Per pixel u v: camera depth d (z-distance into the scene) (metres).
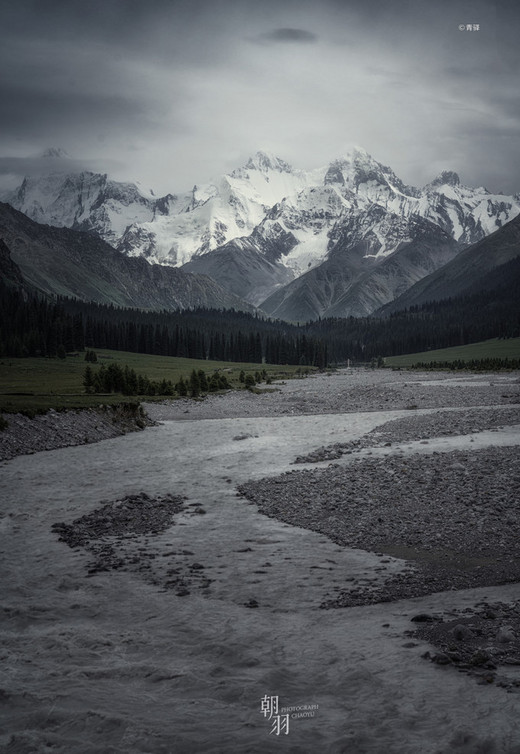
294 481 31.50
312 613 15.52
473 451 38.09
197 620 15.12
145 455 41.84
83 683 11.91
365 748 9.52
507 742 9.52
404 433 48.78
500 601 16.11
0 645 13.77
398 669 12.16
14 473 35.47
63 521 25.08
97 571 19.02
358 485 29.91
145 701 11.19
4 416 47.28
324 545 21.59
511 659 12.43
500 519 23.91
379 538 22.22
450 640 13.50
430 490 28.48
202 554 20.72
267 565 19.52
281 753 9.46
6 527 24.19
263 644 13.62
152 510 26.62
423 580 17.98
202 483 32.12
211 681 11.91
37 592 17.23
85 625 14.94
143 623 15.00
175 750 9.57
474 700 10.82
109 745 9.66
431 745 9.58
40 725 10.38
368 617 15.18
